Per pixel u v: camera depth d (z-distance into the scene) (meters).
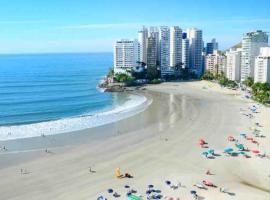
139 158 104.56
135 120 155.38
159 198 78.12
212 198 78.19
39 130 140.50
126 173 91.69
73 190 83.25
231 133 131.12
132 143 119.62
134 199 76.88
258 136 127.19
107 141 122.62
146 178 89.62
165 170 94.88
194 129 137.25
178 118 157.75
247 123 147.62
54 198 79.25
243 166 97.62
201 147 114.12
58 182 87.75
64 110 187.25
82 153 109.75
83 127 144.62
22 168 97.12
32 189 83.88
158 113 170.12
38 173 93.62
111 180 88.62
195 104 195.50
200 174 91.94
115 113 173.62
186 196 79.25
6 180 89.12
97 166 98.44
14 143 121.44
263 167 96.94
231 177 90.19
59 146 117.44
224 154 107.12
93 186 85.31
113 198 78.94
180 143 118.69
